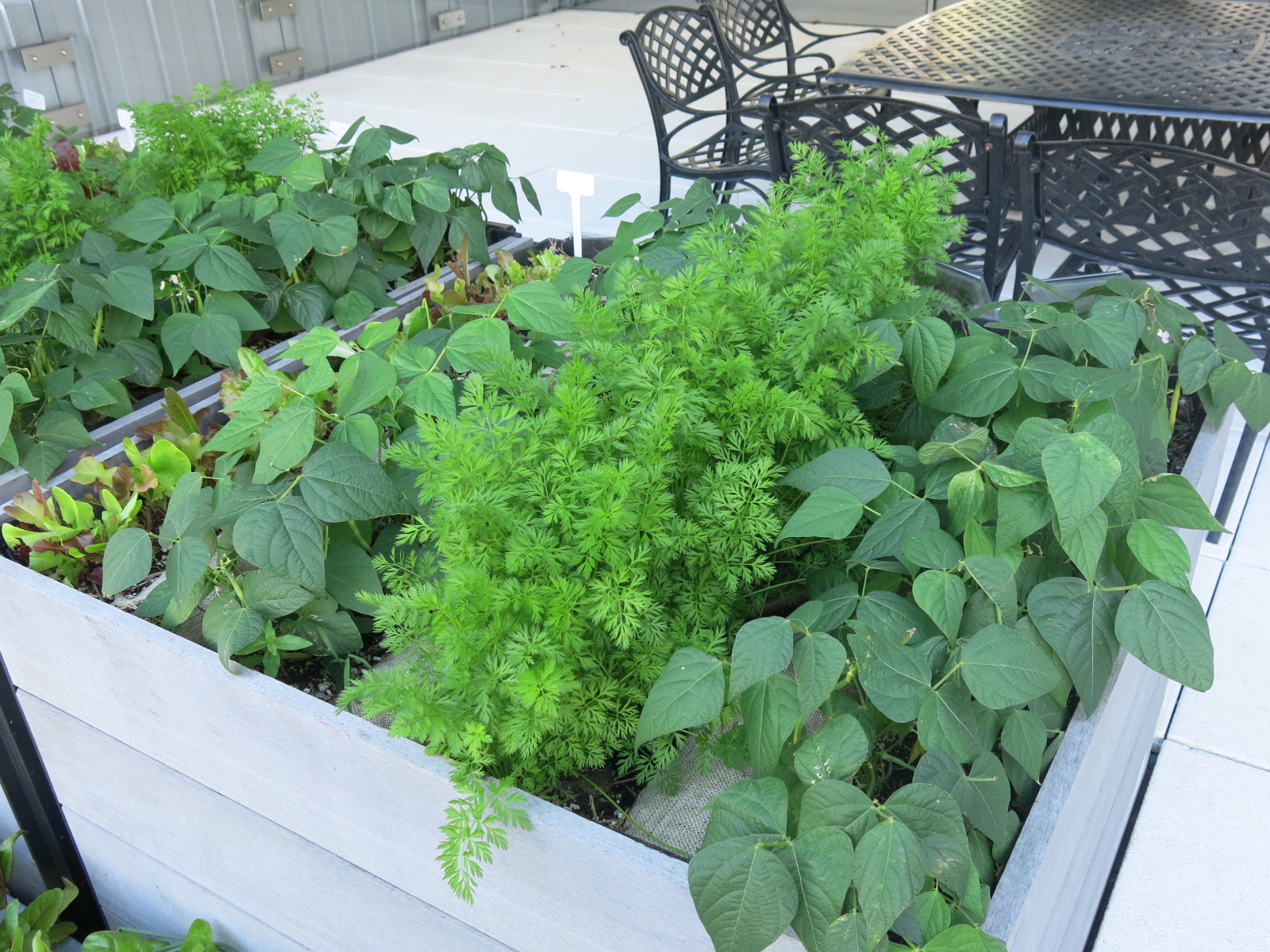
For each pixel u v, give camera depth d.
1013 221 2.77
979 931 0.81
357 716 1.07
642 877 0.92
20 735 1.51
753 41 4.01
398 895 1.19
